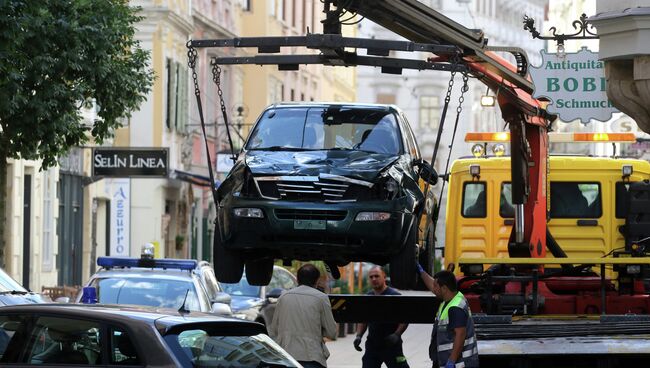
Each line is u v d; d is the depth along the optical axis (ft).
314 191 94.58
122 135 276.41
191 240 317.42
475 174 129.90
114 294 124.06
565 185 124.36
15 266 208.03
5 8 119.03
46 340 70.33
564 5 456.04
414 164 101.86
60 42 136.36
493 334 81.97
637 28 98.78
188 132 302.45
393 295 109.60
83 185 242.17
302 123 103.30
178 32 292.20
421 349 195.52
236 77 360.48
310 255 98.37
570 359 79.36
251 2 380.78
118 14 145.59
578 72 114.42
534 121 112.06
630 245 103.50
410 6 95.30
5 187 138.82
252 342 71.05
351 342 212.64
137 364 67.31
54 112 137.90
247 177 96.12
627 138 129.70
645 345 77.77
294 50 417.28
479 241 130.31
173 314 71.10
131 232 278.26
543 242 113.29
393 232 94.68
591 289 96.94
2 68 123.24
